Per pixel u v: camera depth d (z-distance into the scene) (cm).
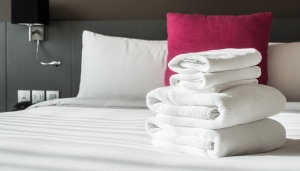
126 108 156
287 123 103
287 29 209
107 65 182
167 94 63
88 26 225
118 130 90
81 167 48
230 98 54
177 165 47
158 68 180
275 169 44
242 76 62
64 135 80
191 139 58
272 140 62
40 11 208
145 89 177
